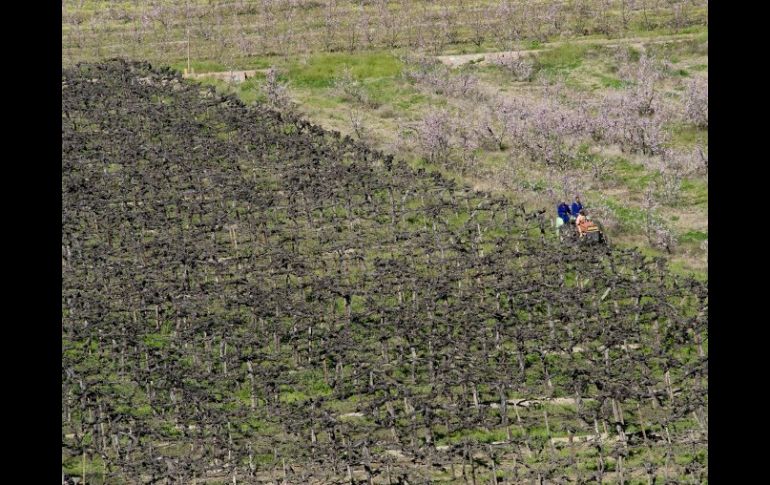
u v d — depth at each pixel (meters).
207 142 164.75
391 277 132.50
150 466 105.31
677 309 127.69
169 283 133.00
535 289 127.12
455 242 140.38
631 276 133.62
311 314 125.62
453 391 117.19
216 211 147.12
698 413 110.31
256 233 144.25
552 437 110.88
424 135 177.00
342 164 160.12
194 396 114.06
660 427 111.44
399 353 120.50
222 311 129.25
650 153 174.38
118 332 123.88
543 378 117.31
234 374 118.62
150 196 152.12
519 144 176.88
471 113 189.50
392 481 105.12
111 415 113.06
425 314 125.50
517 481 104.25
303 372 120.94
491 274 131.25
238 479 104.75
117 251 138.88
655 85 197.88
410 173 157.25
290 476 104.88
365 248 141.50
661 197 161.50
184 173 156.50
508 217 147.88
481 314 125.06
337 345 120.88
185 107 176.50
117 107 176.25
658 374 119.25
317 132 173.00
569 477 105.19
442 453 105.62
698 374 115.75
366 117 191.75
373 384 116.00
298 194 151.88
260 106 182.38
